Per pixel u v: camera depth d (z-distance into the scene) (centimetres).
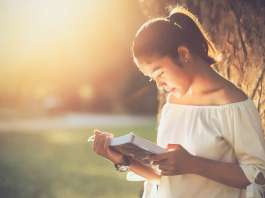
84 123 3162
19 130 2770
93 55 3884
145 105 3778
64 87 4044
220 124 355
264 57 476
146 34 356
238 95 357
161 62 355
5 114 3441
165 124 373
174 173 352
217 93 359
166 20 362
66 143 2264
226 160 357
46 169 1609
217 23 505
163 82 362
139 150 358
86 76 3988
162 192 368
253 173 349
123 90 3866
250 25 489
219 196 359
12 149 2061
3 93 4066
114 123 3153
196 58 362
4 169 1594
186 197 362
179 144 354
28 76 4088
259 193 353
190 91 366
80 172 1565
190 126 362
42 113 3547
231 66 492
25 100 4053
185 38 359
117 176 1510
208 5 505
